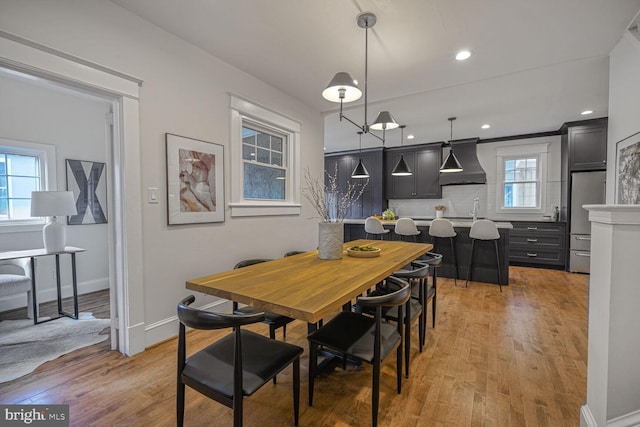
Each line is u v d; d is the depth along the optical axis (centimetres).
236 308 203
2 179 319
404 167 536
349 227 616
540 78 315
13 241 318
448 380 191
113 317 225
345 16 214
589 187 471
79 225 366
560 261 512
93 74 192
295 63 286
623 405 121
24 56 164
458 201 653
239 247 306
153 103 228
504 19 215
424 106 409
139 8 207
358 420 156
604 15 209
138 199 218
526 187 591
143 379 190
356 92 210
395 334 174
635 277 118
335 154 757
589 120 470
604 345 125
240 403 116
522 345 239
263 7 205
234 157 296
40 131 333
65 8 179
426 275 210
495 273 423
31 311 292
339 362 211
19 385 183
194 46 256
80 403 167
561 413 161
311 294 136
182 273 252
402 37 239
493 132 562
